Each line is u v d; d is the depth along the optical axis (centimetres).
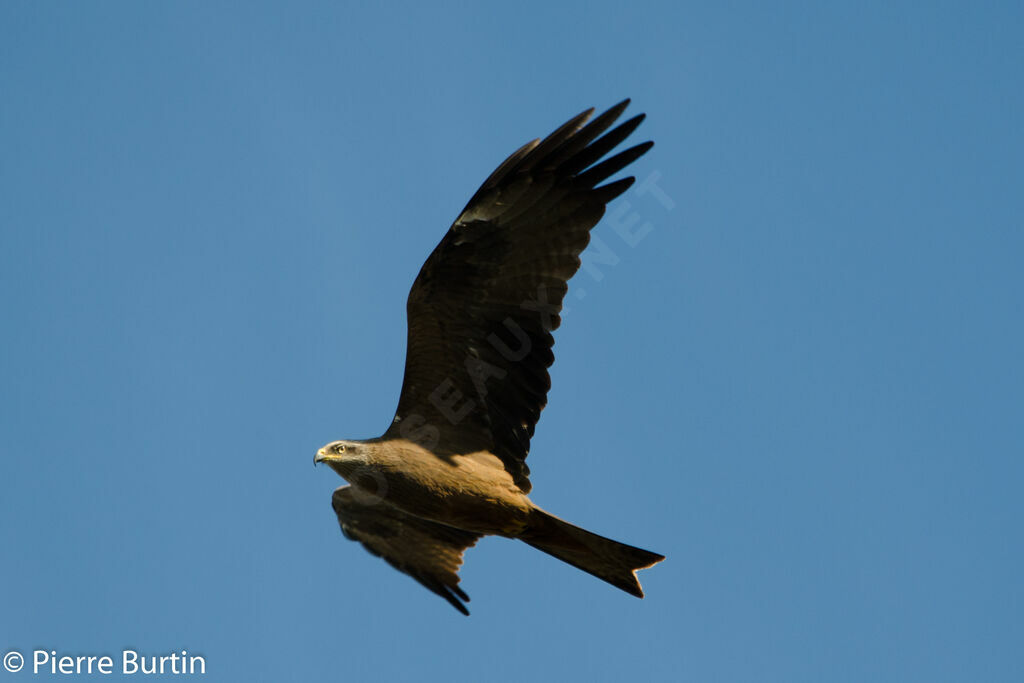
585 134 1369
